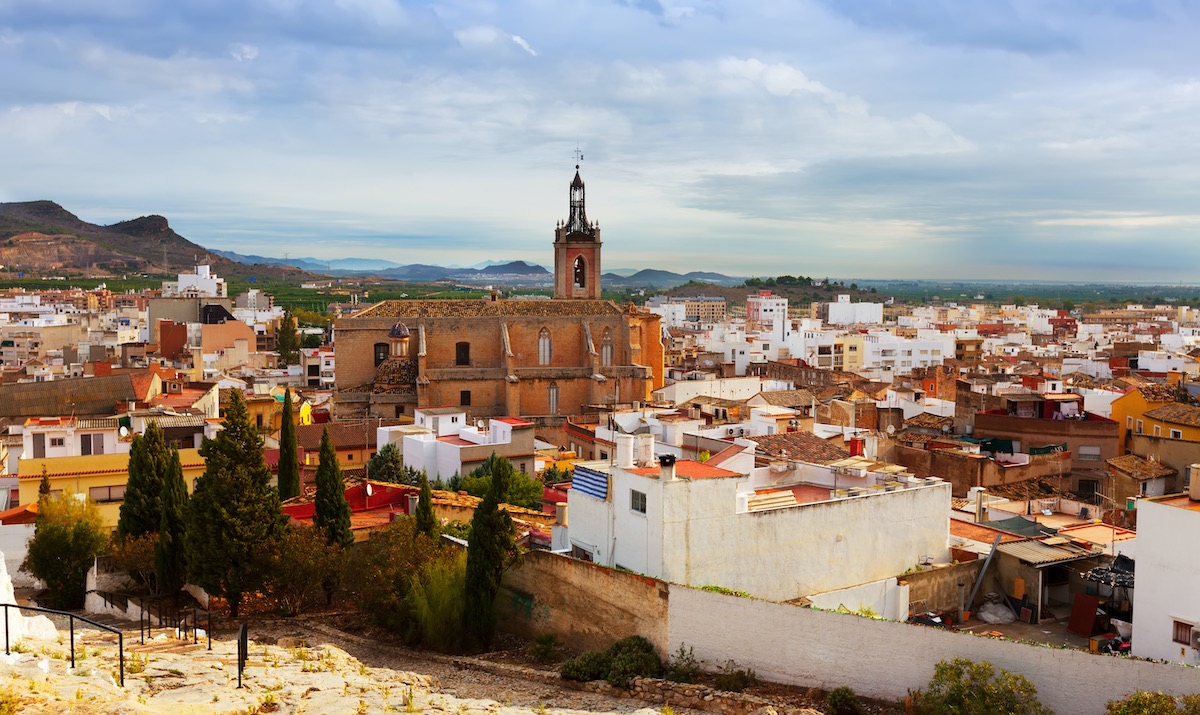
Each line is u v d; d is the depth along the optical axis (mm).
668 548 47844
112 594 65562
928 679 39812
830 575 52562
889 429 108062
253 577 59219
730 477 49438
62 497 69000
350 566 59844
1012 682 37188
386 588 56156
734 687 42750
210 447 60469
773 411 99750
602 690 44812
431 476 97000
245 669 40719
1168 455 86125
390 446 96062
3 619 36781
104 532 69500
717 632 44281
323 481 61906
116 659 38938
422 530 59844
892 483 58906
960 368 186875
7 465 95938
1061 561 52062
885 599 51750
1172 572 42188
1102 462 94562
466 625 53094
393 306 140375
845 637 41531
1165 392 96000
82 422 93688
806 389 148750
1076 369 193125
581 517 54531
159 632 50875
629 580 47531
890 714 39656
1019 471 89812
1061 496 82625
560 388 135875
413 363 132250
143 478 67750
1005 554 53500
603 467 60688
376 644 55062
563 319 139500
